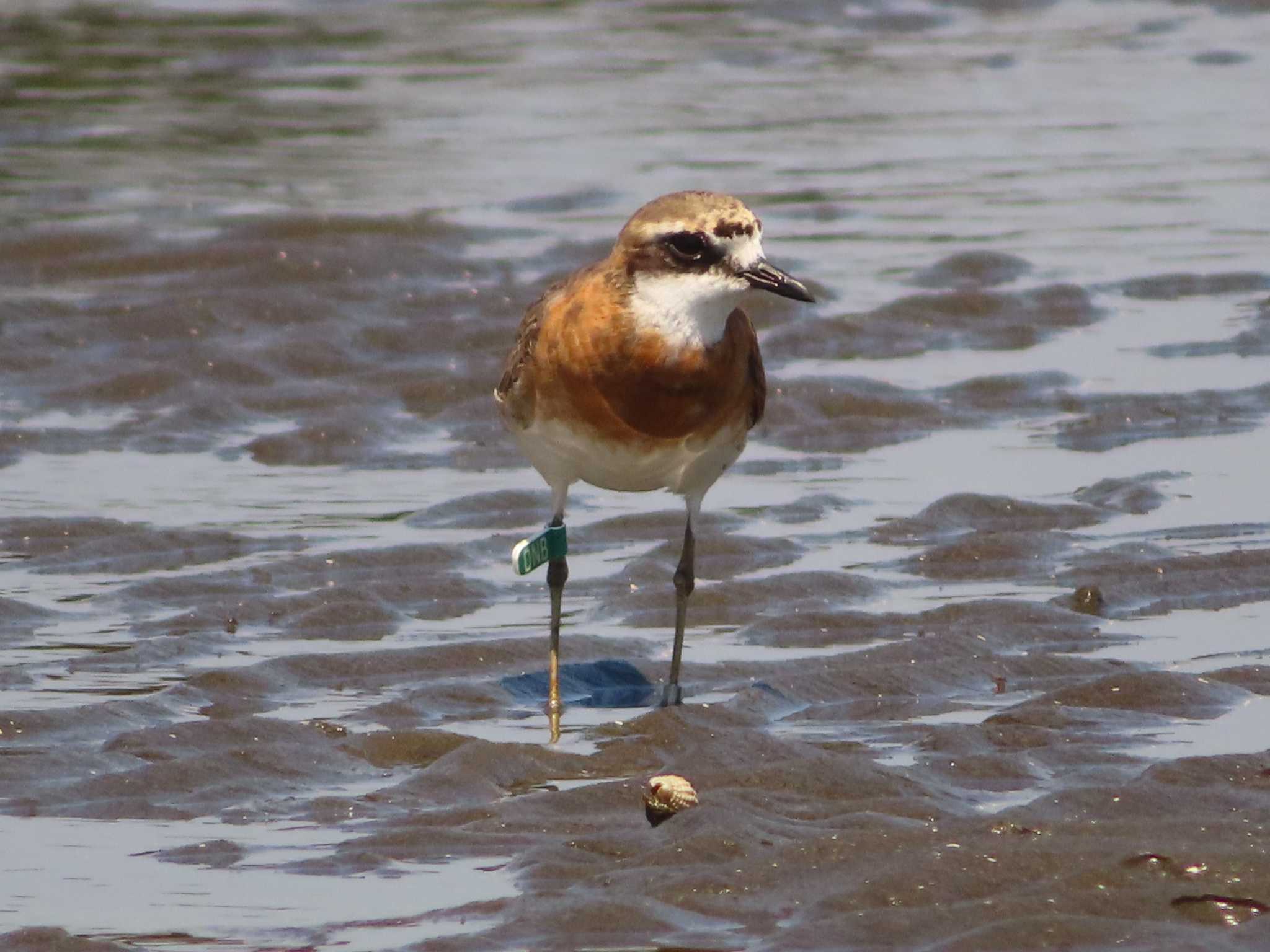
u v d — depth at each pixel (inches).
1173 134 1035.3
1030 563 497.4
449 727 402.3
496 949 289.6
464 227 824.9
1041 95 1133.1
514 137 1018.1
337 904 308.2
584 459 434.3
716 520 539.2
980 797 350.9
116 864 327.9
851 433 620.4
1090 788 341.1
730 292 412.5
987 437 615.5
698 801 338.0
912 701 411.5
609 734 398.0
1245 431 611.5
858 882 301.0
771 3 1373.0
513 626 467.8
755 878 305.9
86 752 377.4
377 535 530.9
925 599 476.7
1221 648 437.7
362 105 1091.3
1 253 796.6
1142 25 1336.1
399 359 691.4
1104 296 756.6
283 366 678.5
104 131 1025.5
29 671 428.8
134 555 514.6
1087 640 444.5
